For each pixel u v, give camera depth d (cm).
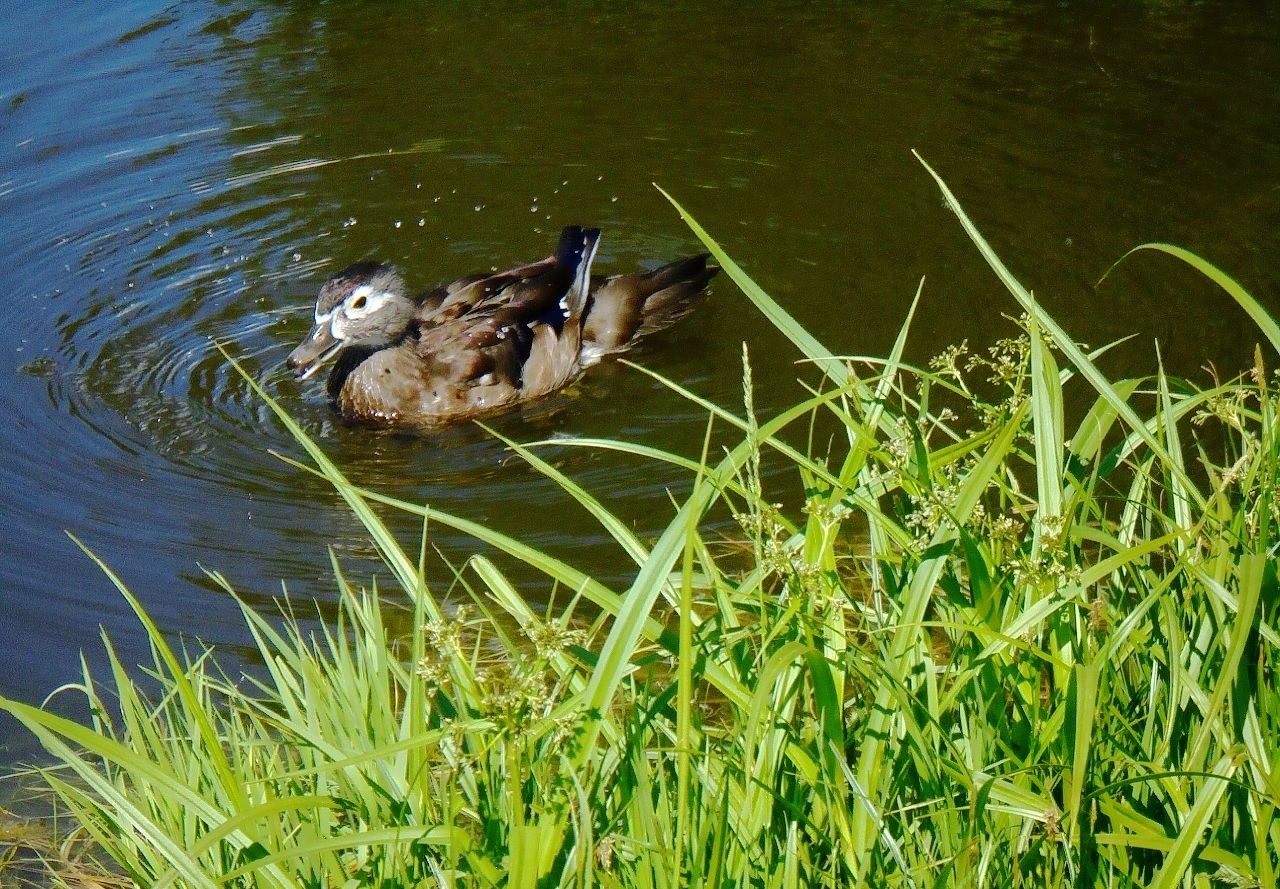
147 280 866
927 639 319
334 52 1162
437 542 604
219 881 271
